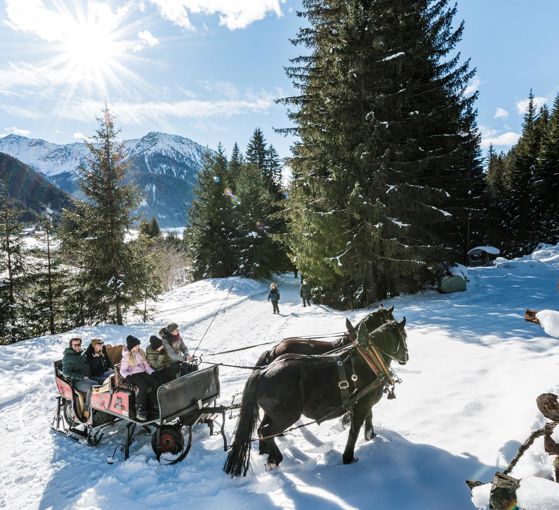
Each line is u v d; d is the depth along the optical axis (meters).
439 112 18.94
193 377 6.68
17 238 21.03
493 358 9.21
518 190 48.44
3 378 11.39
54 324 22.41
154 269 22.89
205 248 41.25
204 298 30.64
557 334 3.30
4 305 20.00
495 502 3.14
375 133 17.16
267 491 5.34
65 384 7.59
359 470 5.52
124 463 6.12
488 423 6.36
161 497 5.31
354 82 18.02
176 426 6.55
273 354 7.30
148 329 18.09
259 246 41.06
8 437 7.79
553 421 3.52
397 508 4.70
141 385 6.60
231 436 7.15
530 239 45.12
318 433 6.90
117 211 20.45
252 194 42.16
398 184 17.75
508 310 14.18
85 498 5.31
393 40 17.48
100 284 20.73
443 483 5.05
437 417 6.78
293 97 19.38
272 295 22.03
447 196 18.20
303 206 19.91
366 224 17.92
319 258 19.84
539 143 51.75
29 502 5.66
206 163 42.22
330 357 5.83
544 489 2.87
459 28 20.16
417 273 19.61
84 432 7.38
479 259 37.03
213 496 5.33
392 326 6.25
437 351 10.29
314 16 18.81
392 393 6.18
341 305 21.45
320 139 18.36
